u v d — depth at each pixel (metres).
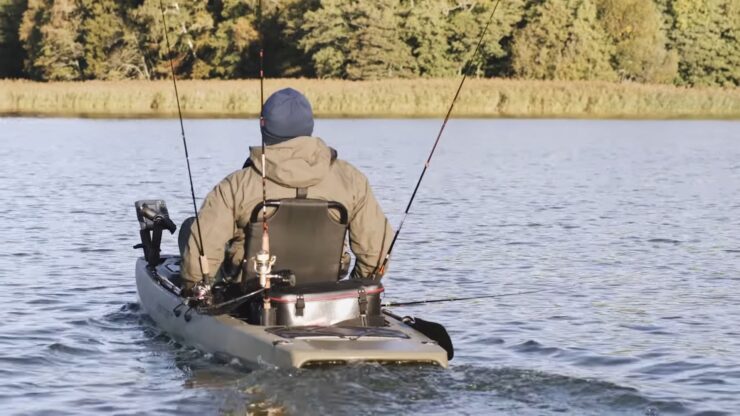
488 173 24.42
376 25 68.38
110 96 55.06
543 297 10.70
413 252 13.25
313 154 7.08
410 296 10.71
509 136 39.03
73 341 8.41
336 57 70.00
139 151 29.17
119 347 8.20
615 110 56.56
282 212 7.02
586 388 6.94
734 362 8.22
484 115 55.22
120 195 18.69
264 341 6.75
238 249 7.27
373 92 55.03
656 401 6.99
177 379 7.33
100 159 26.28
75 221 15.27
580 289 11.13
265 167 7.03
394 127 43.78
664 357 8.35
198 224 7.10
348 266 7.59
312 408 6.29
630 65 71.56
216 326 7.30
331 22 69.50
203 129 40.50
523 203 18.67
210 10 75.69
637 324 9.55
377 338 6.84
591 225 15.97
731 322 9.66
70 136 35.59
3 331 8.74
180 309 7.96
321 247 7.16
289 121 7.06
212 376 7.28
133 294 10.27
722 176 24.42
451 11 71.81
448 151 31.30
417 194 19.83
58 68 77.62
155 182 21.02
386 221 7.38
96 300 9.98
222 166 24.69
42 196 18.38
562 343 8.80
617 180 23.22
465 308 10.13
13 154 27.61
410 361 6.63
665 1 76.75
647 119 53.66
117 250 12.84
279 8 72.62
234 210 7.07
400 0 72.25
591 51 69.44
